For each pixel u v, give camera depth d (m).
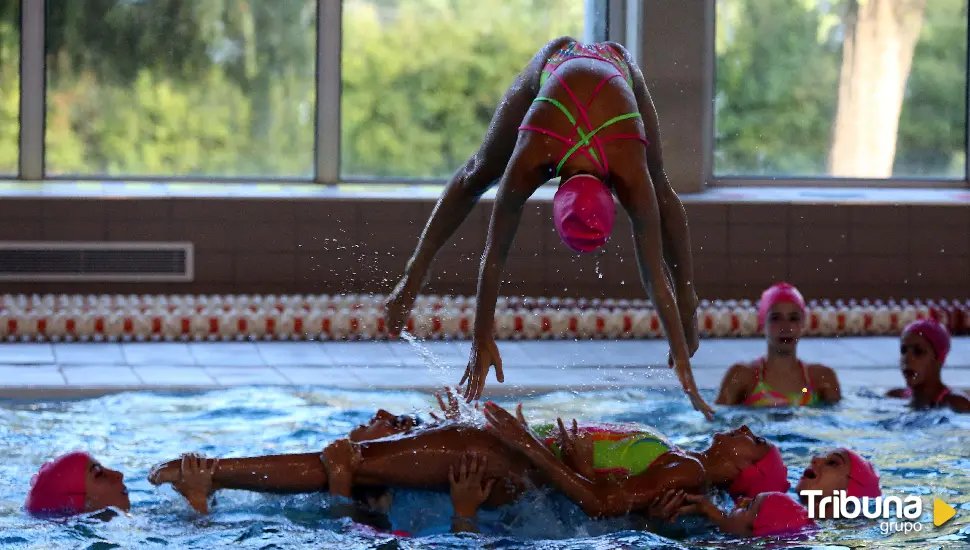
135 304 9.04
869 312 9.47
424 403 6.61
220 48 10.05
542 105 4.08
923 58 10.56
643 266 4.05
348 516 4.47
